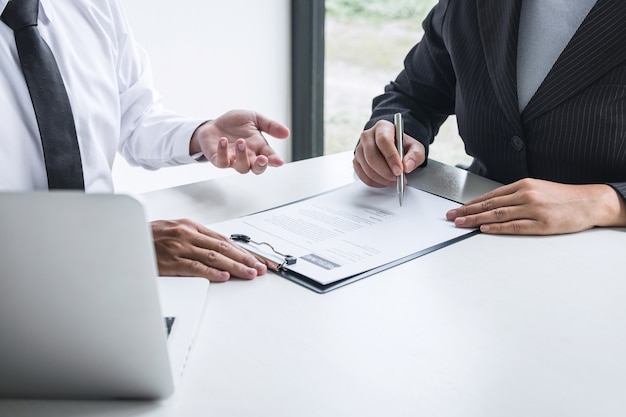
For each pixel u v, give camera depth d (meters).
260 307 0.86
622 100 1.16
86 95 1.21
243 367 0.74
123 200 0.57
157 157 1.37
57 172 1.08
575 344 0.79
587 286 0.92
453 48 1.37
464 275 0.94
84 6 1.26
